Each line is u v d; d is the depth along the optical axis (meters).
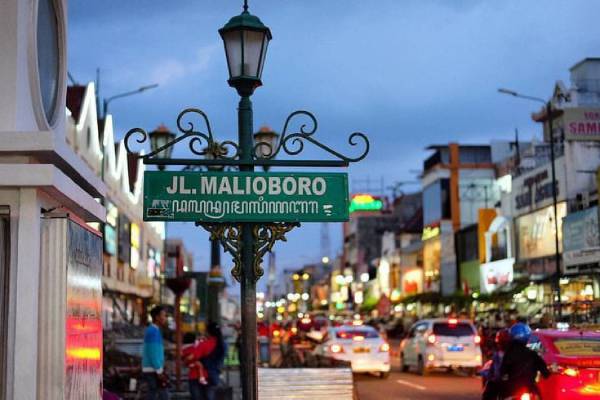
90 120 36.50
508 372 12.44
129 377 19.38
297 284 127.81
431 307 68.75
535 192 50.88
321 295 145.62
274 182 7.75
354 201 117.31
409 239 89.81
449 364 27.58
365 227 115.94
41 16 6.86
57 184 5.54
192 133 7.97
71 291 5.80
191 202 7.66
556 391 13.16
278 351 46.03
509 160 64.88
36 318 5.53
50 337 5.59
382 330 57.22
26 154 5.61
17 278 5.50
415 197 113.38
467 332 28.00
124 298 48.00
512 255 54.91
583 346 13.78
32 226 5.53
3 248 5.66
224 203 7.68
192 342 18.95
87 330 6.31
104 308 38.59
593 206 42.91
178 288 20.41
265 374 12.20
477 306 57.66
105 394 8.20
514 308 49.56
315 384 12.22
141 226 53.62
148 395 14.14
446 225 72.31
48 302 5.62
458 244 68.12
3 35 5.91
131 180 52.47
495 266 57.38
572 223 43.50
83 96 37.75
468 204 72.38
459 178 73.00
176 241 91.50
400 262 84.31
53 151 5.53
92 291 6.52
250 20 8.25
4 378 5.57
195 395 14.91
